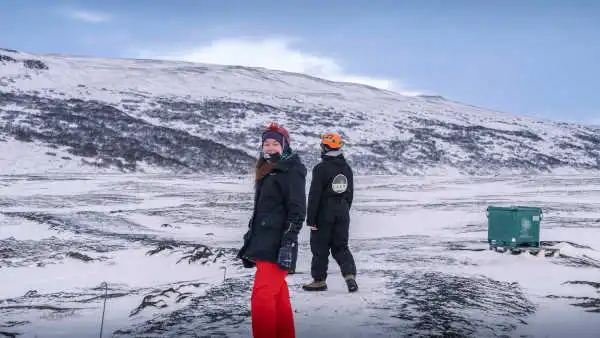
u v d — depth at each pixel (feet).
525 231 35.73
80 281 33.06
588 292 25.34
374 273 29.25
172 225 69.77
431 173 279.69
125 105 325.42
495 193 136.15
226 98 384.88
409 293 22.84
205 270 36.11
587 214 76.18
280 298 14.53
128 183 150.41
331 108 407.03
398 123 381.81
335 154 23.00
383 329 17.06
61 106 293.23
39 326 19.94
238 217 79.66
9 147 211.61
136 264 38.24
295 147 287.89
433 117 424.05
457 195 130.82
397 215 81.05
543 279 28.35
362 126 358.43
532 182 189.26
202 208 90.58
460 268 31.58
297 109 384.68
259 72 571.69
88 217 72.69
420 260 34.71
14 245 48.44
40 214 72.79
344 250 23.30
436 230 62.23
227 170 232.12
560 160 343.05
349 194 23.30
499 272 30.19
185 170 224.12
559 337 17.04
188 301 23.32
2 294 30.01
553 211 80.23
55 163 203.72
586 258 35.63
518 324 18.66
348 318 18.49
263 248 14.01
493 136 375.45
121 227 66.44
